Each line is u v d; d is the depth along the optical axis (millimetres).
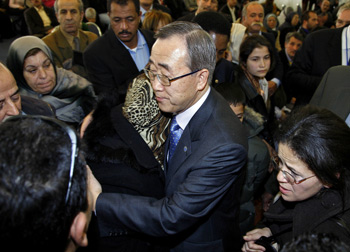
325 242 500
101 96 1139
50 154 506
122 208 902
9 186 471
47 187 486
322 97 1503
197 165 920
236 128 961
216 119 963
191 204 900
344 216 837
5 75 977
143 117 1008
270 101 2275
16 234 481
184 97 930
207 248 1091
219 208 1090
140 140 1027
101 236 963
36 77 1548
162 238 1102
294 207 996
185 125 1017
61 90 1651
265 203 1842
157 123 1036
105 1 4520
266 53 1838
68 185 521
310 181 837
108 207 910
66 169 519
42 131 521
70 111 1683
